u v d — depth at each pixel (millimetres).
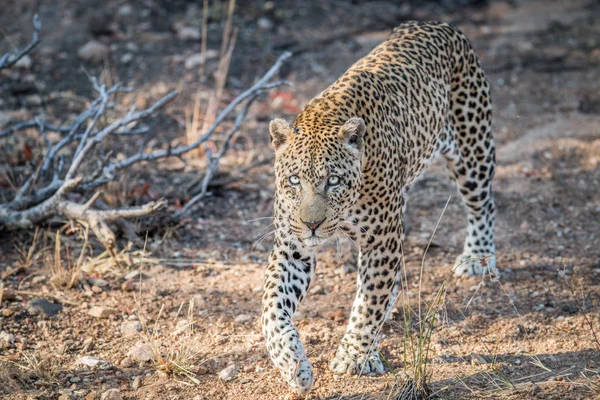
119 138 14469
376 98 8570
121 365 8773
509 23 20812
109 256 11117
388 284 8562
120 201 12109
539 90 17359
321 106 8188
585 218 12695
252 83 16828
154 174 13477
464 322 9812
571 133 15508
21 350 8945
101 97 12062
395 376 8250
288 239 8148
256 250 11656
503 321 9836
